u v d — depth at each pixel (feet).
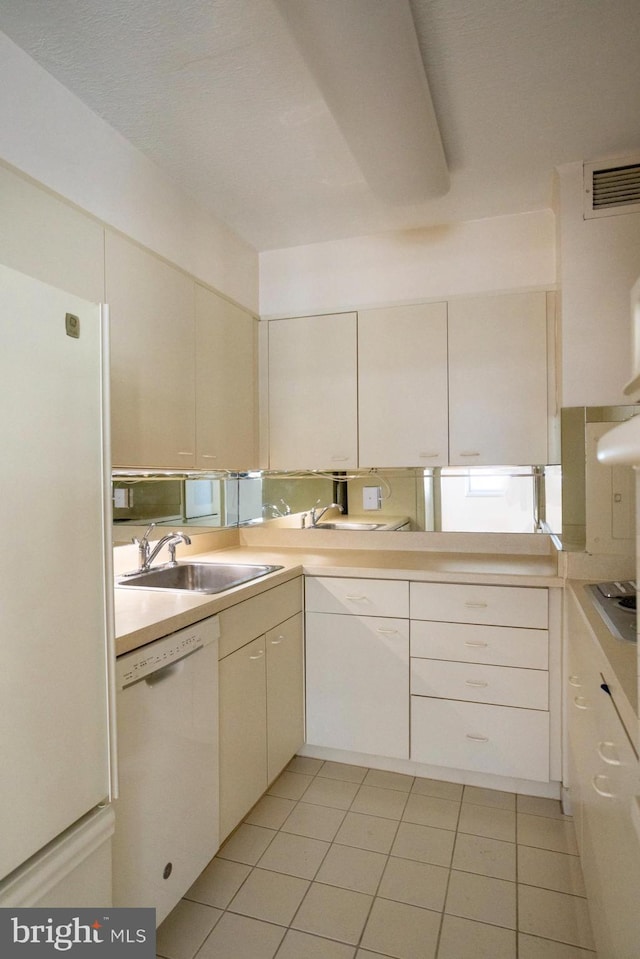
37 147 5.01
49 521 3.17
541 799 6.97
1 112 4.66
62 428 3.26
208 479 9.12
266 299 9.45
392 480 9.16
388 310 8.70
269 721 6.82
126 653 4.34
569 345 6.93
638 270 6.73
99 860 3.59
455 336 8.34
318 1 3.93
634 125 6.14
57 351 3.23
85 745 3.44
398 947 4.78
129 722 4.30
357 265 8.95
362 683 7.61
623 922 3.08
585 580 6.75
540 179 7.26
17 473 2.95
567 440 6.91
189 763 5.08
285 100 5.60
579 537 6.81
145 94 5.48
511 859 5.83
